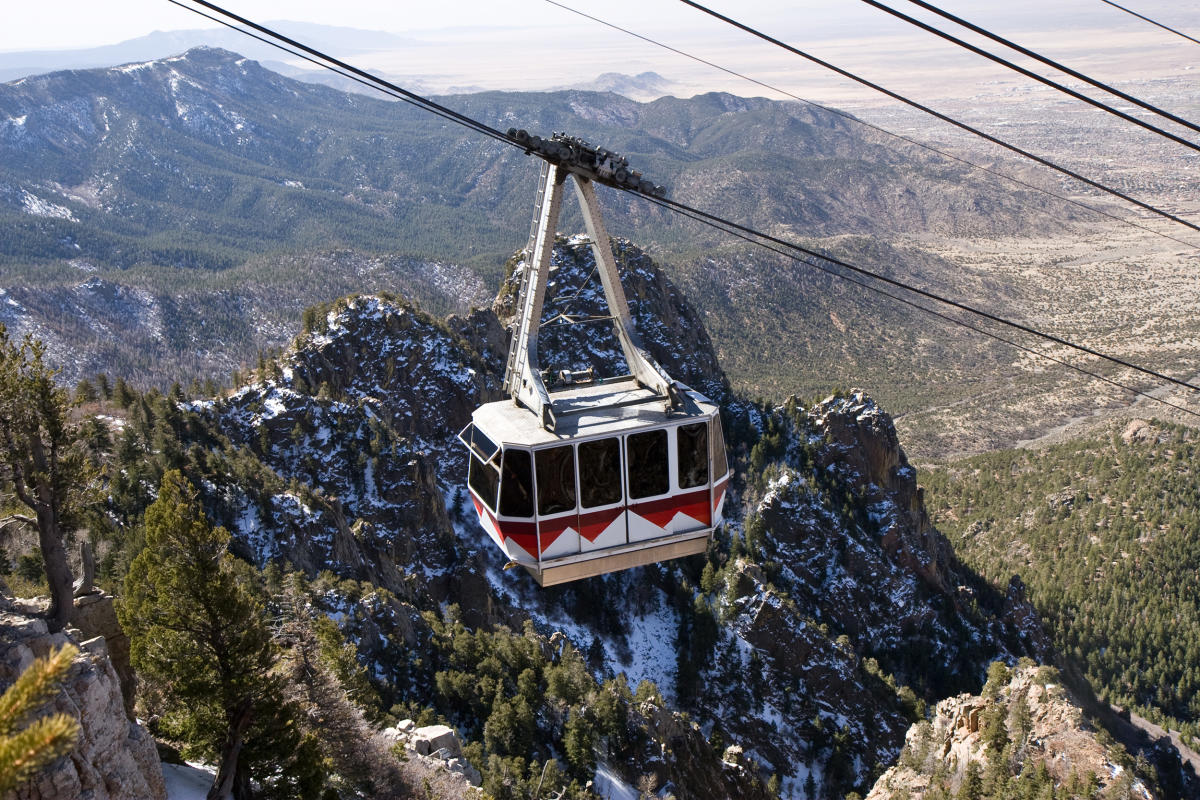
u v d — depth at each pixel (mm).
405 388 167250
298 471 131875
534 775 83312
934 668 164875
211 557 36781
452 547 139625
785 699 139750
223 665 36625
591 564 24391
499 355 196250
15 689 7984
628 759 95438
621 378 26547
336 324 167625
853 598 168000
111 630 36031
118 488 98062
